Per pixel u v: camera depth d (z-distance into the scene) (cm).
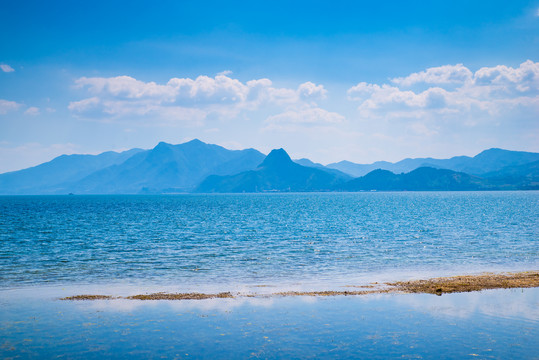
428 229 8488
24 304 2880
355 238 7019
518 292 3169
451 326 2372
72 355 1980
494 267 4350
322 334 2250
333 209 17912
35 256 5144
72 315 2611
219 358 1939
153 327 2373
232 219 11931
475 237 7006
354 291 3250
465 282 3528
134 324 2428
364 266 4438
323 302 2912
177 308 2769
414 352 1997
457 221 10475
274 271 4166
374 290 3278
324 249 5706
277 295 3128
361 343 2119
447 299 2970
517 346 2069
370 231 8200
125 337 2212
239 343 2125
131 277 3878
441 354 1975
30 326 2394
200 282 3644
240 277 3866
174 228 9025
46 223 10369
